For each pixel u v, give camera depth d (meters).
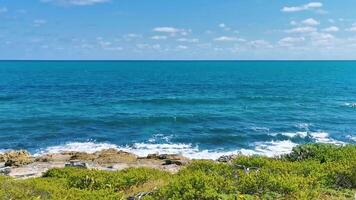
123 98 79.81
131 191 12.84
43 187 11.19
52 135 41.50
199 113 58.19
